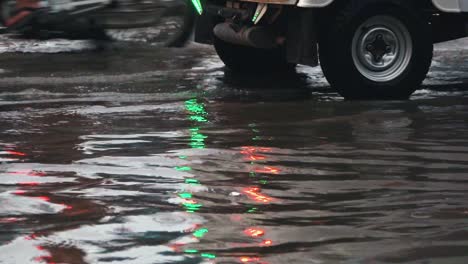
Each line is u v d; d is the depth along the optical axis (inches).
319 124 413.1
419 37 493.4
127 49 717.9
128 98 490.3
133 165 331.6
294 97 499.2
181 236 245.4
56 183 306.0
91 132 395.2
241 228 253.1
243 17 513.7
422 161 338.3
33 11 721.0
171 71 601.0
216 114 441.1
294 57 491.2
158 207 275.4
